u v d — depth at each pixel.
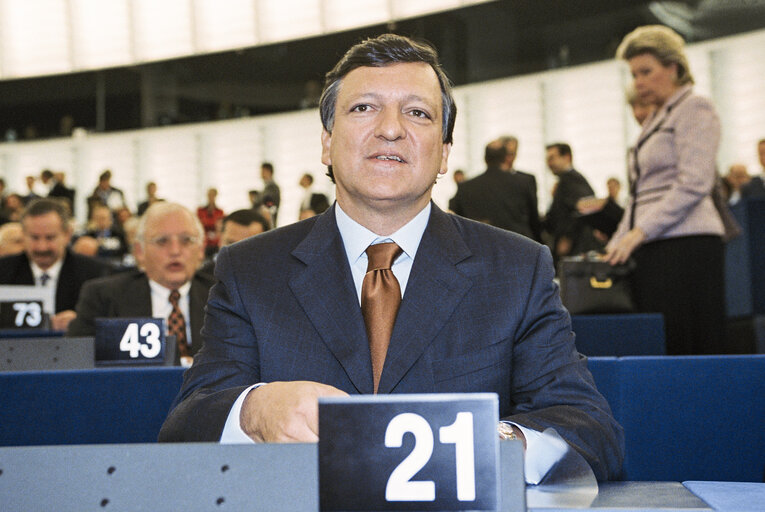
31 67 17.00
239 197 15.77
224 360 1.37
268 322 1.36
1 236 6.09
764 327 5.73
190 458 0.69
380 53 1.40
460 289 1.35
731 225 3.47
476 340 1.33
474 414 0.67
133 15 16.53
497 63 13.11
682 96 3.38
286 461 0.68
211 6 16.03
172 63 16.36
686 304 3.33
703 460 1.97
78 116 16.89
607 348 3.22
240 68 15.91
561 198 6.95
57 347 2.37
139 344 2.35
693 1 11.27
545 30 12.62
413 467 0.67
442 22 13.71
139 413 2.02
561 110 12.57
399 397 0.68
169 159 16.31
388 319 1.35
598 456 1.24
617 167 12.03
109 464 0.69
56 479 0.68
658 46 3.38
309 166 15.30
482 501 0.66
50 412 2.00
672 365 1.99
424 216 1.43
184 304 3.34
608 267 3.48
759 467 1.96
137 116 16.56
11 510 0.68
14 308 3.42
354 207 1.41
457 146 13.32
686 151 3.31
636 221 3.43
